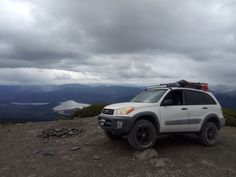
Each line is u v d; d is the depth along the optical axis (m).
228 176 3.40
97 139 5.10
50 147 4.79
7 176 3.44
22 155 4.35
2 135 5.95
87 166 3.69
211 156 4.12
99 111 9.36
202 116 4.65
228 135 6.02
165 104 4.28
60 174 3.45
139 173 3.41
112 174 3.40
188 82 4.87
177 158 3.94
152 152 3.94
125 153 4.14
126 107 4.11
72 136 5.67
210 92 4.97
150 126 4.13
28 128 6.76
